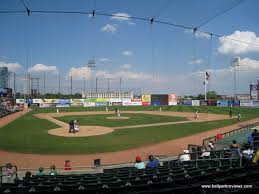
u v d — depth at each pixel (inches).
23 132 1491.1
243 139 987.9
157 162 533.0
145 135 1382.9
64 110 3157.0
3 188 341.4
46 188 346.3
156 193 269.0
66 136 1357.0
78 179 429.1
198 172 385.7
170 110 3093.0
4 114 2511.1
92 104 4010.8
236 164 425.4
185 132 1472.7
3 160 907.4
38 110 3164.4
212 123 1860.2
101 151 1036.5
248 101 3595.0
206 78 3582.7
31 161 895.1
